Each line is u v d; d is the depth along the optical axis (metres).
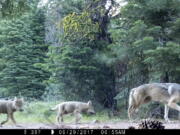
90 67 22.58
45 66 23.88
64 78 23.73
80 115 13.33
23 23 29.58
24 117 17.16
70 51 22.88
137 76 22.94
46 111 17.75
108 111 23.08
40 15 30.56
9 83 27.66
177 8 20.34
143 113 19.94
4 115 17.56
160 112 20.30
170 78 21.02
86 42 23.88
